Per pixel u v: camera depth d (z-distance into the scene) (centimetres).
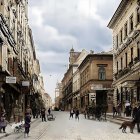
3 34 3162
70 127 3216
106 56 7544
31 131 2745
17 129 2514
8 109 3422
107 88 7356
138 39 4166
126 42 4753
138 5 4141
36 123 4025
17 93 4288
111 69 7569
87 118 5319
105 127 3162
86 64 8219
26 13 6206
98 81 7544
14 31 4197
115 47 5738
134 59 4284
